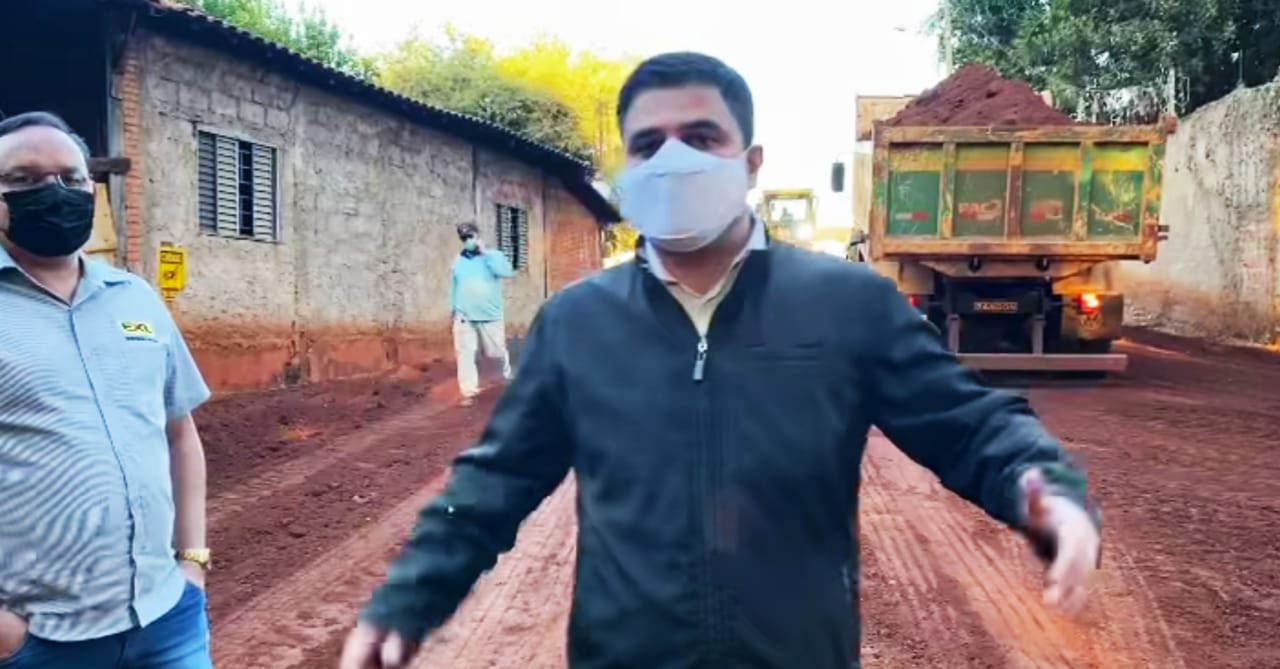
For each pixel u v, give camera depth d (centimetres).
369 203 1569
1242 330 1931
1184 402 1111
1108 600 512
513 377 202
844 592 183
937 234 1159
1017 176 1142
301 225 1392
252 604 525
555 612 516
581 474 191
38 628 259
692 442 180
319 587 551
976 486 180
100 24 1059
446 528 197
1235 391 1205
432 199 1777
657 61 199
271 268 1323
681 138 195
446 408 1172
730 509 177
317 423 1057
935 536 634
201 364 1191
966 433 181
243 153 1285
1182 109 2381
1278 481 751
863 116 1498
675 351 185
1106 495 709
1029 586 541
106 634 267
